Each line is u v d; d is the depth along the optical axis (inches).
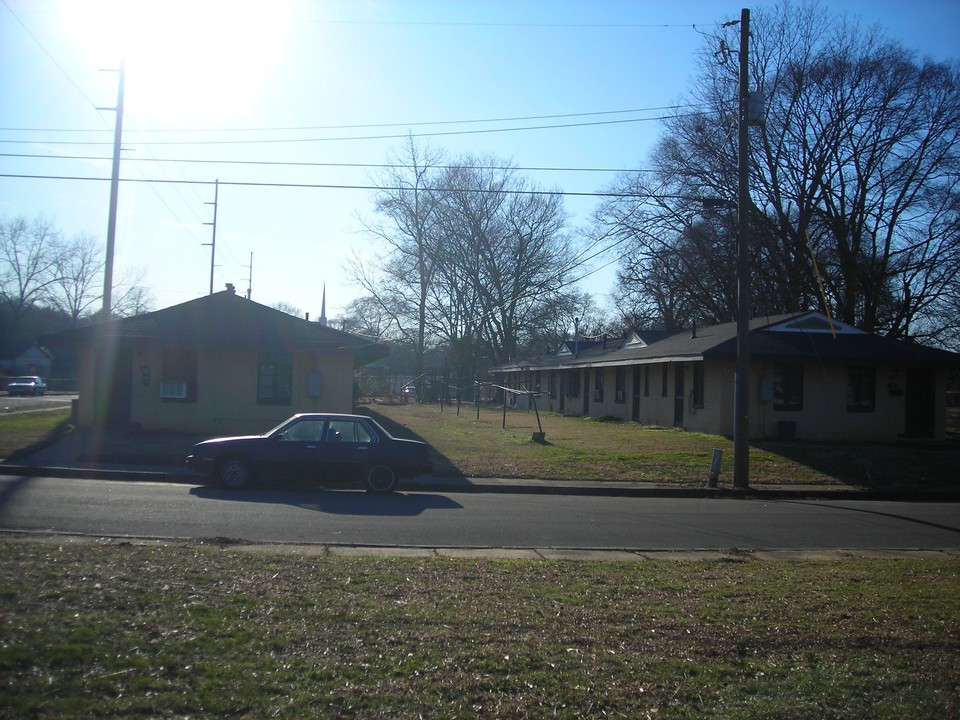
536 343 2672.2
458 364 2541.8
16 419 1117.7
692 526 557.9
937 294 1653.5
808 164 1640.0
